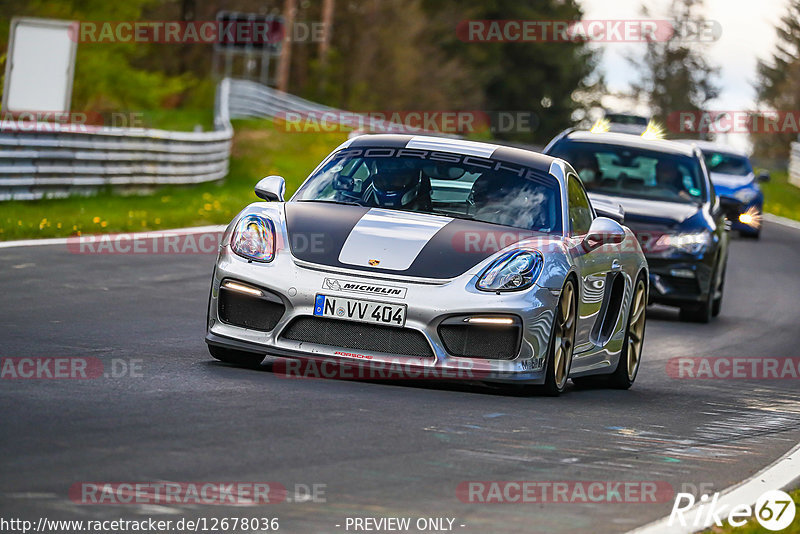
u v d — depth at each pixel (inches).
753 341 1552.7
